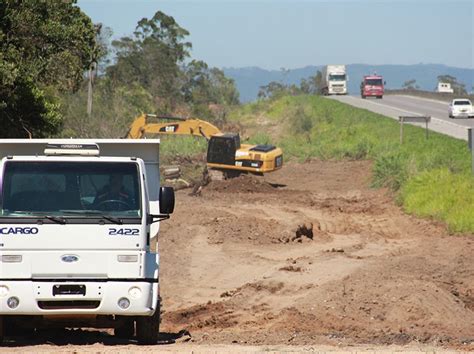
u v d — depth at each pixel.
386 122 198.88
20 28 73.38
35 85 75.31
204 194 112.56
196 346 35.19
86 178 34.50
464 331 42.84
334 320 44.66
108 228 33.88
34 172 34.38
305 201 108.25
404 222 90.94
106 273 33.78
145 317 35.34
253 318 46.75
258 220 83.81
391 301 47.25
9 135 75.62
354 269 59.91
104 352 32.12
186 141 146.38
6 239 33.44
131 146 37.69
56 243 33.59
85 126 138.25
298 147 168.88
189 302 53.56
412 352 33.56
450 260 66.19
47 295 33.38
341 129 197.88
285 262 65.69
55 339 37.84
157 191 37.97
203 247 71.69
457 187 99.88
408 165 118.50
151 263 34.81
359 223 92.62
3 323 34.94
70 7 78.56
